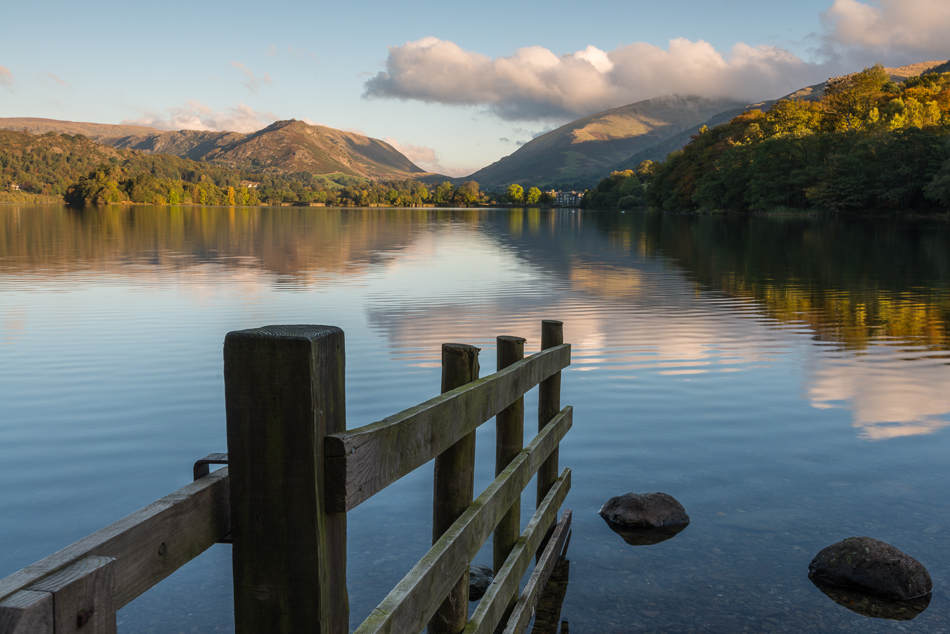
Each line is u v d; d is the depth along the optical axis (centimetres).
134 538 125
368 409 667
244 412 151
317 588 153
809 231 4494
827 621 326
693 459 543
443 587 236
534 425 621
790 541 409
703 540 412
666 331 1093
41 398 700
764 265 2244
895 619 328
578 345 984
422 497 464
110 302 1348
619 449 565
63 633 103
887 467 527
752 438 593
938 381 784
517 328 1101
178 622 316
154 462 523
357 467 165
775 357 909
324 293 1503
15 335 1023
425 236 4078
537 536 368
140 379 775
